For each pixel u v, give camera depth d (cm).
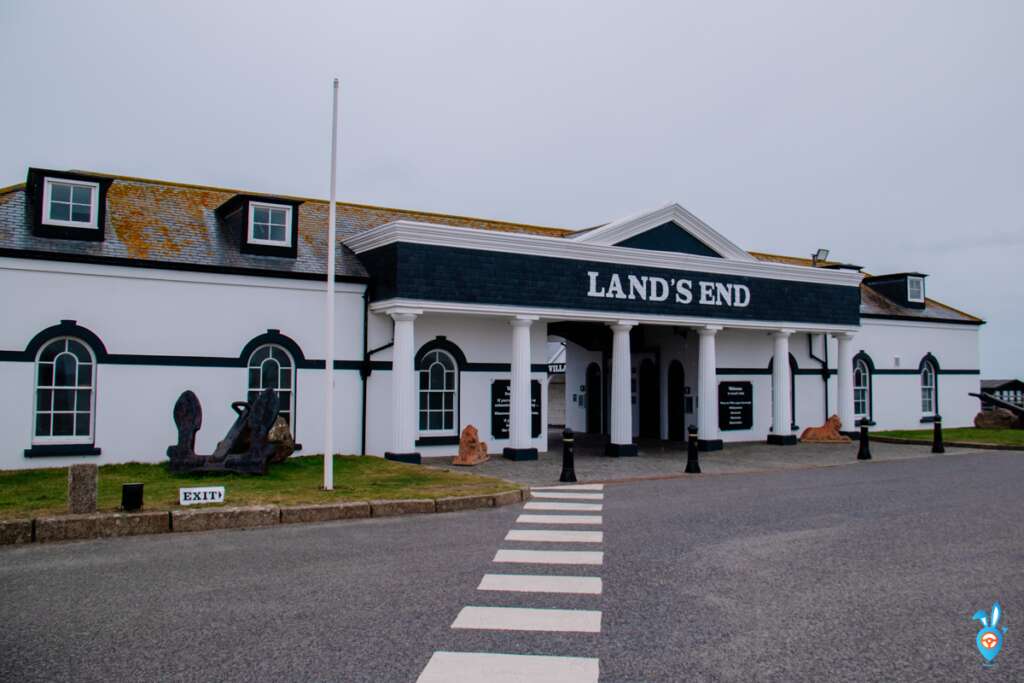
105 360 1535
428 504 1141
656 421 2584
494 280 1806
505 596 701
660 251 2039
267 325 1709
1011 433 2678
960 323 3017
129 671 523
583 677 516
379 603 677
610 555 862
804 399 2581
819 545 918
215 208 1906
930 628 621
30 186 1633
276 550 880
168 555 852
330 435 1235
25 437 1462
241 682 505
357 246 1891
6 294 1455
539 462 1816
